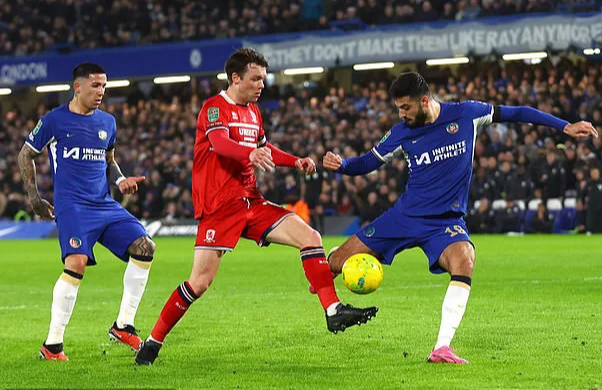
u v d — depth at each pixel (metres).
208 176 12.70
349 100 59.16
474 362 12.22
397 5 58.44
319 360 12.76
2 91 69.06
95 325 16.97
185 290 12.59
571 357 12.54
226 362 12.73
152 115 64.06
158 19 65.94
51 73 64.69
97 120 13.90
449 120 12.59
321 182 51.53
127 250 13.91
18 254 40.41
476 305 18.52
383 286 22.94
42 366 12.65
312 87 65.38
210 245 12.60
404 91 12.35
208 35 62.44
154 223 55.44
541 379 11.01
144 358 12.63
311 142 53.94
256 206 12.84
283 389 10.77
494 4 54.31
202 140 12.70
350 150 51.41
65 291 13.28
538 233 46.41
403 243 12.80
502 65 58.00
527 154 48.09
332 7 60.72
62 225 13.53
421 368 11.86
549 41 51.69
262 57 12.76
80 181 13.70
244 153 11.99
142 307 19.84
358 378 11.33
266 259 34.22
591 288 21.52
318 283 12.32
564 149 47.56
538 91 51.22
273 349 13.79
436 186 12.61
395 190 49.06
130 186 13.95
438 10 58.16
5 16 70.56
